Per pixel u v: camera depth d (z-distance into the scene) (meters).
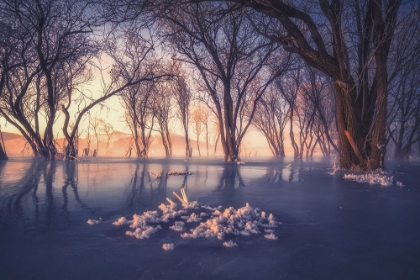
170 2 11.38
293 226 4.14
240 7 12.48
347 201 6.01
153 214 4.55
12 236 3.59
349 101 13.30
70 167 15.23
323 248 3.26
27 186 7.87
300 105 37.66
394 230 3.97
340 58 12.92
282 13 12.41
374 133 12.98
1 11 17.08
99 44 20.27
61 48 19.83
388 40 11.95
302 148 34.94
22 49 18.16
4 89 23.70
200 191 7.15
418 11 11.61
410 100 26.14
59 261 2.84
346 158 14.09
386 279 2.52
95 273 2.58
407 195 6.79
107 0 11.70
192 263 2.81
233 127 22.84
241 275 2.57
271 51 22.11
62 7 18.66
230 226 3.89
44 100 26.92
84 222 4.24
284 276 2.55
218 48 22.44
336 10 12.90
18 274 2.55
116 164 18.31
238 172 12.56
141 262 2.82
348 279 2.51
